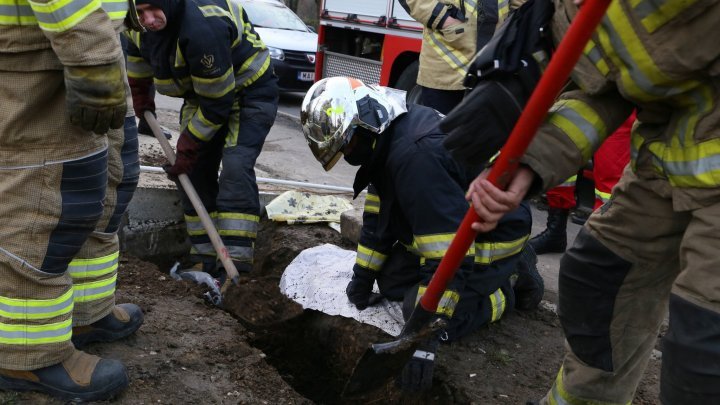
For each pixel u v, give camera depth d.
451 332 3.15
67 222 2.21
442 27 4.72
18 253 2.18
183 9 3.44
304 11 19.89
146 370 2.66
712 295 1.67
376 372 2.25
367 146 2.80
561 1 1.79
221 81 3.55
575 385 2.25
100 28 2.00
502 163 1.72
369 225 3.26
